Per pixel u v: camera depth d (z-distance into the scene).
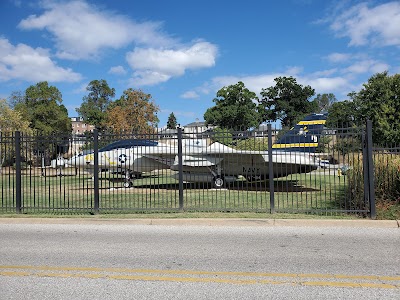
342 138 11.77
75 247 7.15
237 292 4.65
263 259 6.19
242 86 84.06
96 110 111.69
